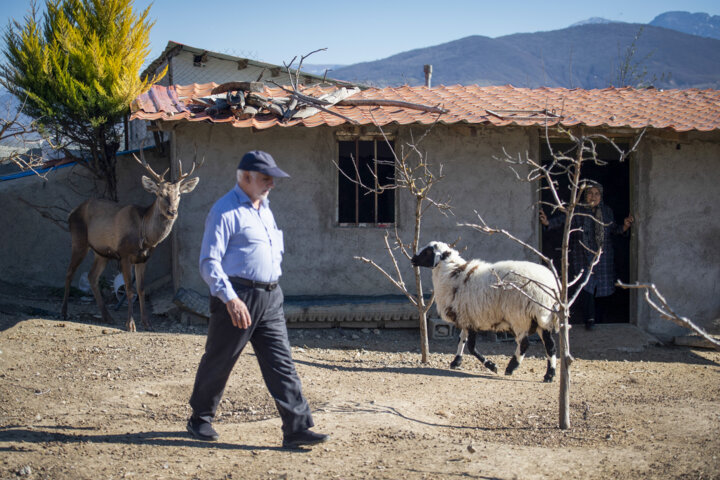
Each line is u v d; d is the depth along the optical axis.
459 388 6.62
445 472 4.11
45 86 10.77
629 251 10.55
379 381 6.78
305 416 4.46
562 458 4.40
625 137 9.95
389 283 9.81
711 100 10.85
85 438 4.62
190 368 6.78
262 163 4.21
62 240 11.64
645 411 5.71
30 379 6.25
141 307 8.98
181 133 9.54
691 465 4.21
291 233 9.74
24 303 10.21
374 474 4.05
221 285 4.06
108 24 11.19
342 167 10.70
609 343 9.43
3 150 13.41
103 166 11.47
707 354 9.34
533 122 8.98
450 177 9.74
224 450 4.46
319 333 9.53
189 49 15.08
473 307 7.25
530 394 6.44
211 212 4.22
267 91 11.07
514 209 9.78
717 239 9.86
